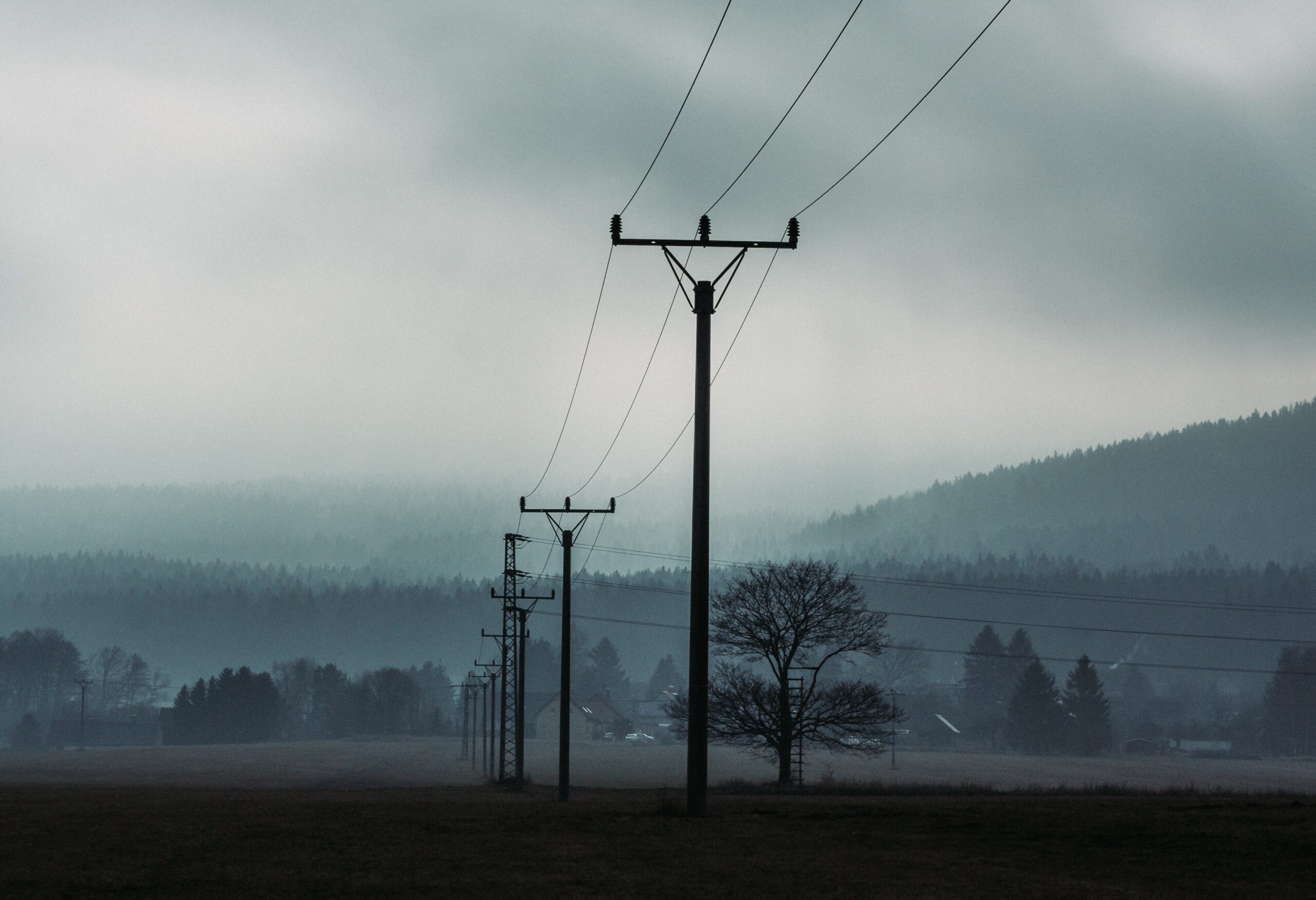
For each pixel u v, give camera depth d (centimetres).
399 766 15612
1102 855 2484
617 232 3672
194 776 13300
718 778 12781
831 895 1986
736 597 9525
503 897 1988
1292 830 2861
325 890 2083
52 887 2142
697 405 3647
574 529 7569
